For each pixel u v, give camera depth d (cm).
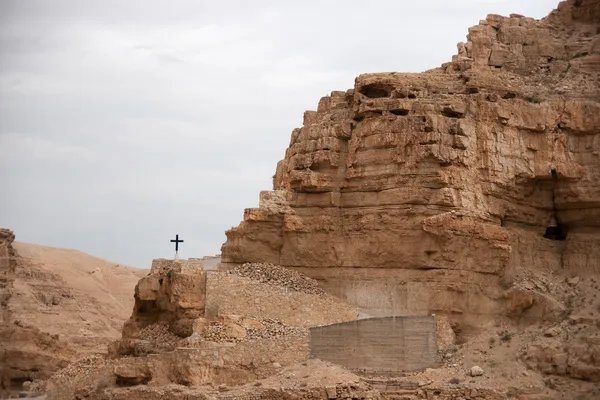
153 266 7212
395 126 7175
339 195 7356
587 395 6169
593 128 7394
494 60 8019
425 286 6950
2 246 10288
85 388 6644
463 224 6975
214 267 7906
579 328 6594
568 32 8288
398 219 7081
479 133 7238
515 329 6862
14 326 9575
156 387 6288
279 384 6138
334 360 6475
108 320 11556
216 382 6322
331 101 7931
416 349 6438
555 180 7456
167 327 6906
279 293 6975
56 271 12588
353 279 7175
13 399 7625
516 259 7256
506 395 6166
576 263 7356
